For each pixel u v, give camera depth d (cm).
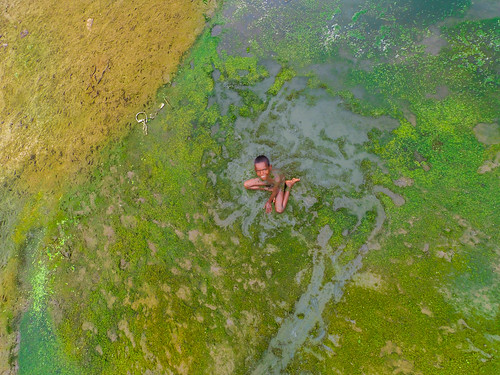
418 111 398
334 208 368
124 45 532
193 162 426
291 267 351
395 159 377
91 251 412
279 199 374
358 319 316
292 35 486
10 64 577
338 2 500
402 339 300
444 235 334
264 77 463
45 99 527
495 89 391
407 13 468
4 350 396
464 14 447
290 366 314
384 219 352
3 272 432
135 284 382
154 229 401
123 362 354
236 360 325
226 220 387
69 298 399
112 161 454
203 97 465
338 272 339
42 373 376
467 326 295
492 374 276
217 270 365
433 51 431
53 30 585
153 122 464
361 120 407
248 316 339
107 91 502
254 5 528
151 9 557
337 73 444
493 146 361
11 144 509
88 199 441
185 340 344
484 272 312
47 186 466
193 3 546
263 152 412
